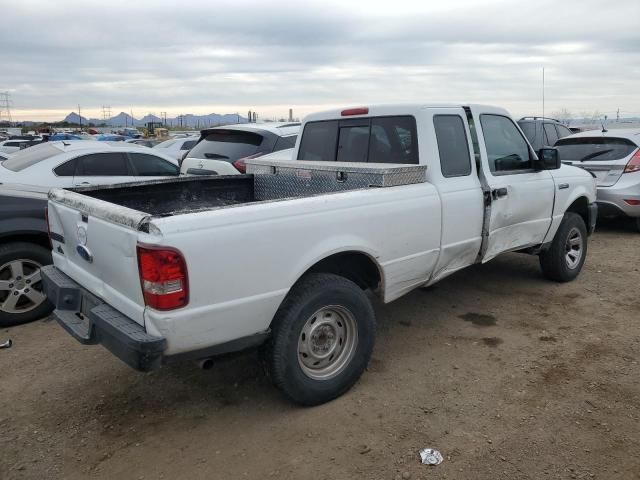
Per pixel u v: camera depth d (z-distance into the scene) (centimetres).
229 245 291
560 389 372
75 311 358
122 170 753
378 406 355
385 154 451
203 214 286
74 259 364
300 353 343
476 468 293
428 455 303
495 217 471
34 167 688
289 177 475
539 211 532
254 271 304
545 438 317
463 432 325
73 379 400
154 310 277
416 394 370
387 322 498
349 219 350
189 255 276
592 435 319
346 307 355
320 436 324
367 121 466
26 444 321
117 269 302
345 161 486
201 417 349
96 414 354
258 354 341
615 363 409
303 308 330
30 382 396
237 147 800
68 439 326
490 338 460
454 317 508
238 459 305
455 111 450
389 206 377
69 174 707
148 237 271
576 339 454
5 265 489
